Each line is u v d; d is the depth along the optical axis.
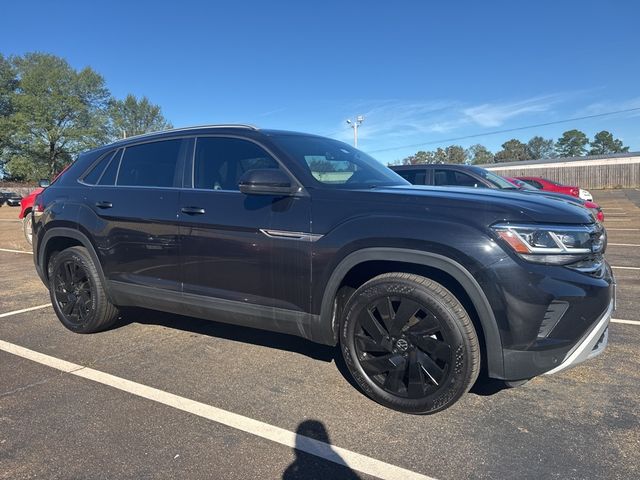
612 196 32.56
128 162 4.43
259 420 3.05
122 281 4.25
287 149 3.62
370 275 3.35
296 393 3.41
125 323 5.06
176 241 3.84
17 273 7.97
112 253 4.28
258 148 3.70
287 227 3.32
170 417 3.10
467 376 2.86
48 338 4.62
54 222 4.70
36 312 5.57
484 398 3.30
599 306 2.83
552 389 3.42
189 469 2.56
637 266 8.11
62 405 3.27
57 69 58.78
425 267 3.03
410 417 3.06
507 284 2.71
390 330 3.07
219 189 3.76
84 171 4.74
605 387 3.45
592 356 2.98
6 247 11.36
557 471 2.50
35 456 2.69
